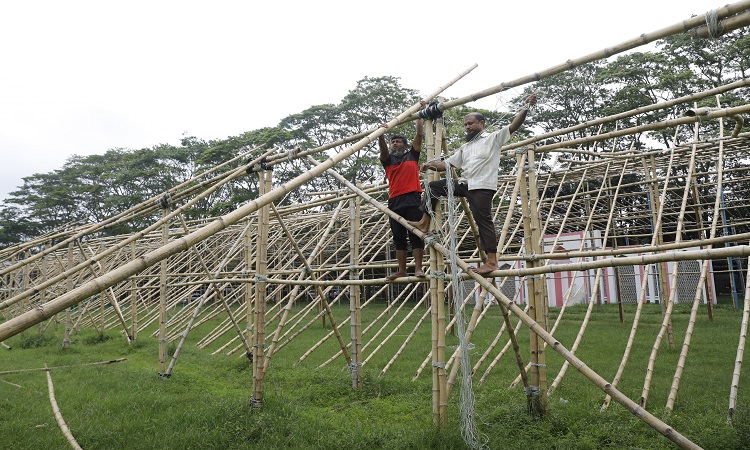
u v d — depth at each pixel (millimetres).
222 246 19312
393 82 29797
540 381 6234
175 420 6461
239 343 14227
